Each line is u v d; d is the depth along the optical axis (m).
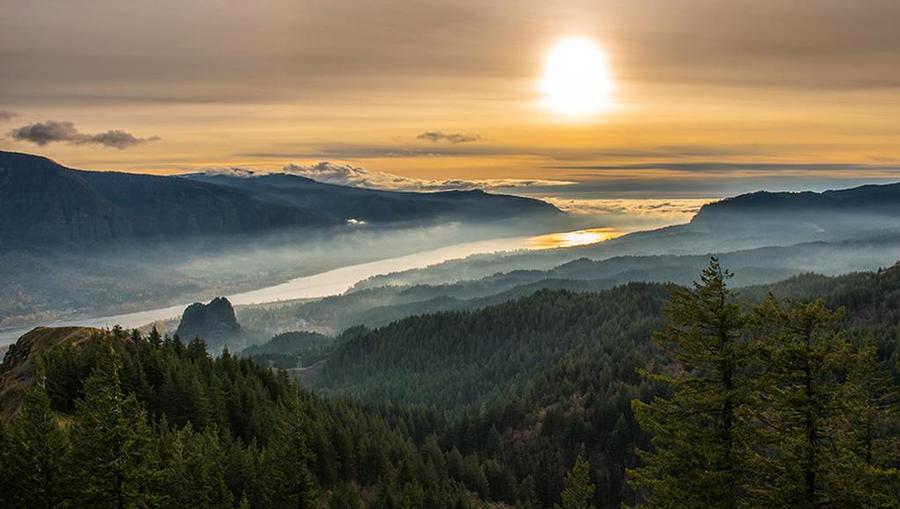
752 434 31.36
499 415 166.75
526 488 135.38
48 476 51.50
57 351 109.62
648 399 150.25
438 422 184.00
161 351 123.12
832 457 29.59
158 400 104.44
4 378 111.12
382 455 116.81
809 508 29.80
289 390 138.00
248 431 110.12
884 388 38.06
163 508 51.66
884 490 30.28
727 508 30.91
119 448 47.50
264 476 82.50
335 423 123.81
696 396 32.06
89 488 46.94
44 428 52.56
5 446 57.25
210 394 108.50
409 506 96.25
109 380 50.25
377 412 175.25
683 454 32.94
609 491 136.88
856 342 140.50
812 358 29.92
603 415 150.38
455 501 111.94
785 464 30.38
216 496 74.25
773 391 30.83
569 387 171.25
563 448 148.75
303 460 59.06
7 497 52.34
